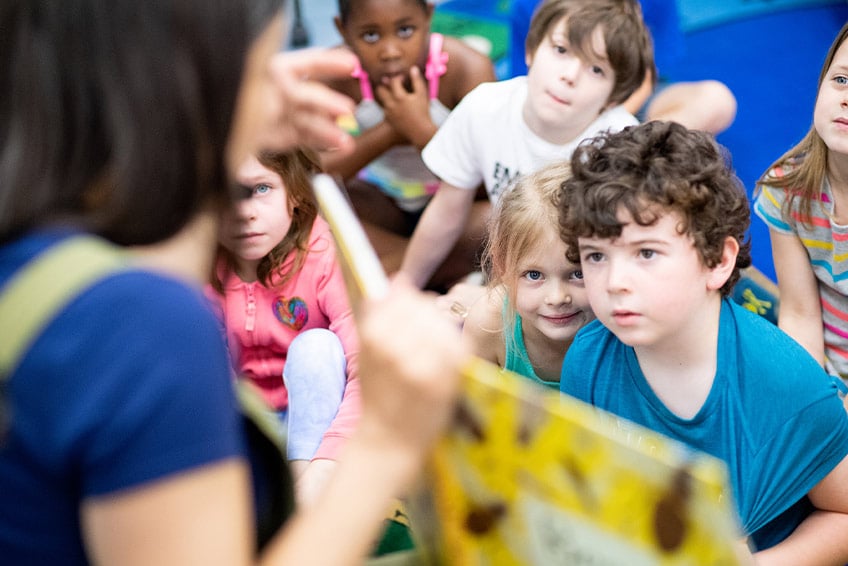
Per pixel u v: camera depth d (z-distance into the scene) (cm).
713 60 259
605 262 100
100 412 49
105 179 53
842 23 268
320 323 159
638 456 57
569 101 166
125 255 54
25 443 50
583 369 115
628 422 111
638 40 165
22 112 52
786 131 236
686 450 109
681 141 100
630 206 95
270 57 59
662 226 96
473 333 148
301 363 146
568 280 129
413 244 195
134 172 52
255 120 59
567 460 60
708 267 100
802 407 104
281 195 148
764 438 105
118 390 49
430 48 207
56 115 52
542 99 167
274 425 74
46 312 49
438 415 55
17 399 50
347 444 55
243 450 61
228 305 159
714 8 278
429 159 187
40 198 52
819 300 157
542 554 65
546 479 61
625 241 97
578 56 163
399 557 78
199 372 51
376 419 54
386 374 53
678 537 58
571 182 103
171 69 52
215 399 52
